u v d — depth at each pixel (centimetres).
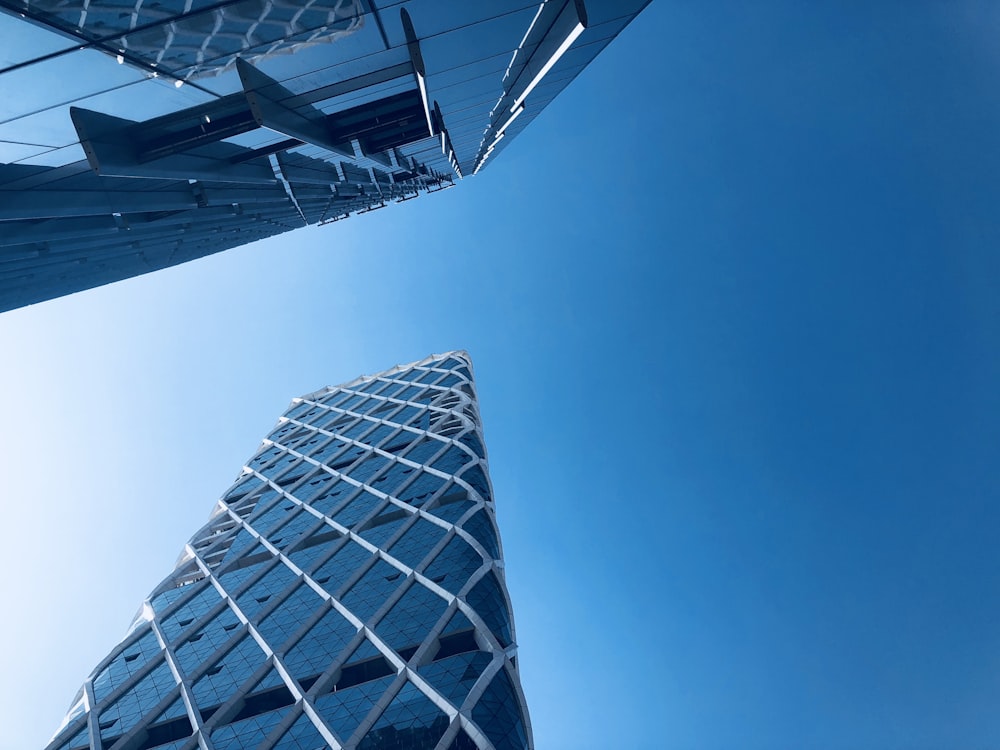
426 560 6116
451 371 11719
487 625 5162
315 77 1483
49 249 2117
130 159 1341
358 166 3177
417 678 4612
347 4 1135
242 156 1848
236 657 5681
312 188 3266
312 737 4394
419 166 4103
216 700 5159
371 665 5150
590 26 1836
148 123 1312
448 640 5191
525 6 1526
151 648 6288
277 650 5494
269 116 1438
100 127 1205
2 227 1623
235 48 1134
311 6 1080
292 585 6475
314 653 5341
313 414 11981
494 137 4006
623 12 1878
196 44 1040
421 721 4241
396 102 1986
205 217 2695
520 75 2319
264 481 9619
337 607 5844
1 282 2409
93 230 1989
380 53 1496
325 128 1947
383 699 4494
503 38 1738
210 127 1434
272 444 11144
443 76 1878
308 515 8000
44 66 887
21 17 748
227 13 980
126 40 927
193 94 1252
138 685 5753
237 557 7531
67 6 764
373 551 6631
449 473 7850
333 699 4675
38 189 1376
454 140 3441
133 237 2539
